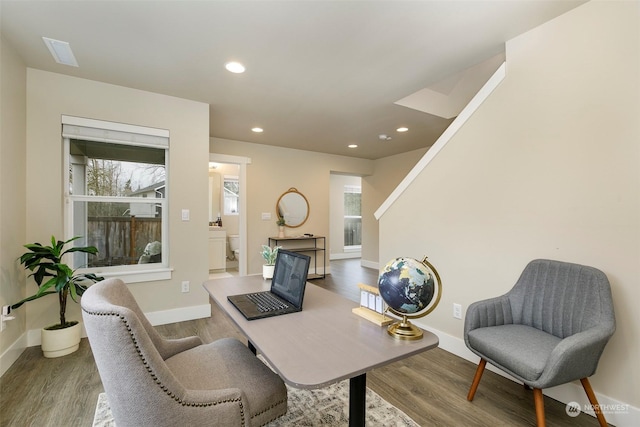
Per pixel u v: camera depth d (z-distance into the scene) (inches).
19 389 75.0
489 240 87.4
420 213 108.7
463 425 64.0
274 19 72.7
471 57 91.0
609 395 64.6
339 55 89.4
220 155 185.6
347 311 57.1
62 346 91.6
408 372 86.4
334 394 75.4
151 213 121.0
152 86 111.0
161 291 119.9
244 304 58.4
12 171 87.7
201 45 84.0
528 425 64.2
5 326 83.6
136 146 117.0
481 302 74.0
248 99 123.3
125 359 32.2
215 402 37.8
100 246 112.3
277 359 38.9
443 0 66.2
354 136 180.9
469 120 92.6
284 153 211.3
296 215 216.7
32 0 65.8
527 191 78.7
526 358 58.7
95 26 75.4
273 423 64.1
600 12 66.0
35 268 94.2
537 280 73.0
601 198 65.9
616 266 63.7
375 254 256.5
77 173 108.5
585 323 61.9
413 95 132.6
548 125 74.7
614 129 64.1
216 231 229.8
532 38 77.6
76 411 67.0
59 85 101.8
